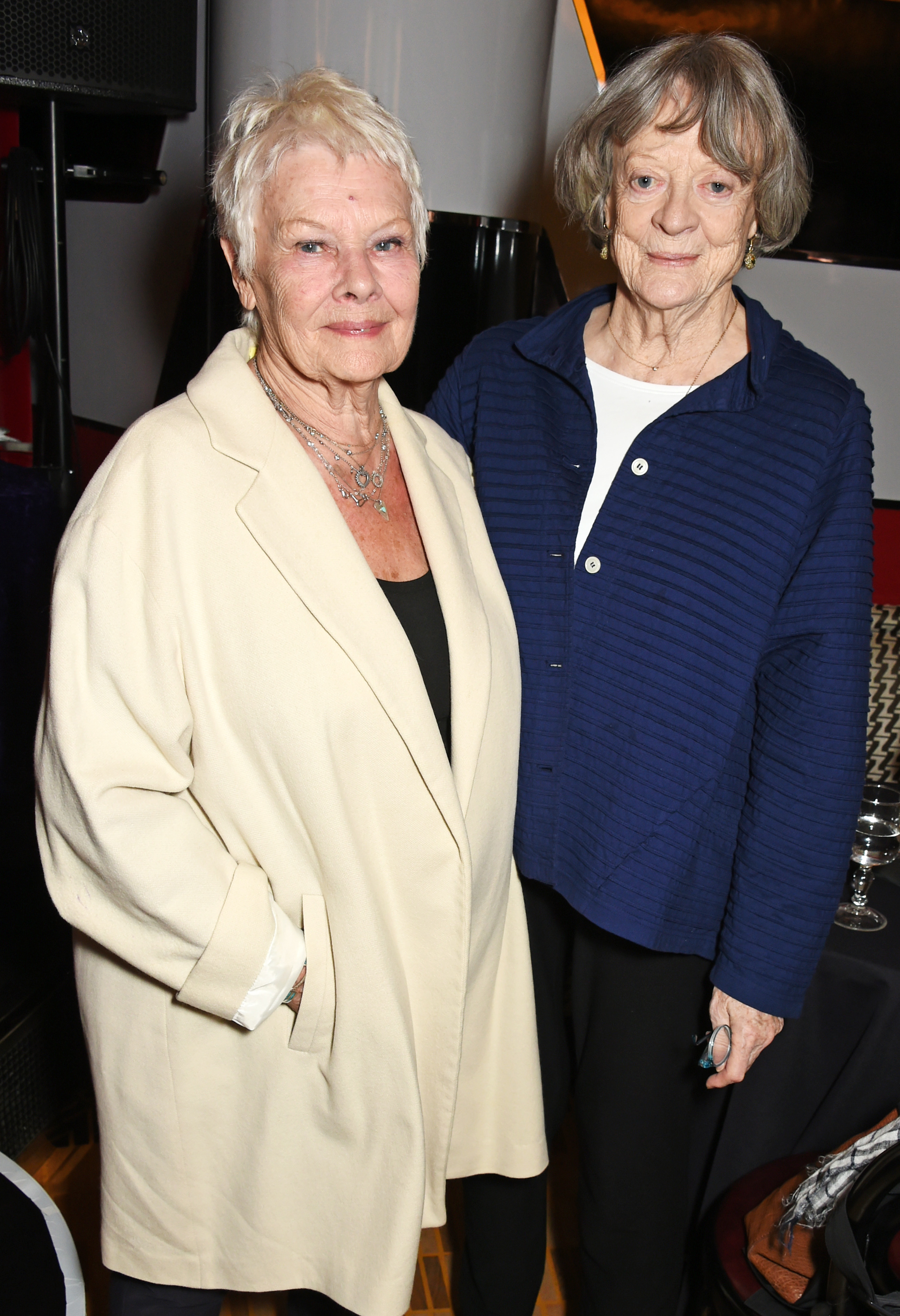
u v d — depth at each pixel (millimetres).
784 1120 1551
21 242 2648
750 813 1254
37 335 2752
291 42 2232
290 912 1151
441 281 2385
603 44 2439
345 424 1173
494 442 1356
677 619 1218
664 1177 1387
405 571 1210
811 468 1179
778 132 1139
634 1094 1362
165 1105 1190
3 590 2021
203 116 3127
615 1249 1409
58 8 2348
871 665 2195
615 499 1253
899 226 2395
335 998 1139
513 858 1394
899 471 2557
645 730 1243
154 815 1069
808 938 1234
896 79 2258
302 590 1063
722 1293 1292
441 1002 1204
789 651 1212
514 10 2248
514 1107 1400
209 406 1112
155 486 1063
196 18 2617
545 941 1477
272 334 1130
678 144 1151
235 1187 1218
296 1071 1174
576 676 1284
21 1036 1920
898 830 1604
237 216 1077
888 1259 1096
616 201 1230
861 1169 1217
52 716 1066
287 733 1078
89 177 2795
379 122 1056
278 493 1086
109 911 1113
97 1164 2047
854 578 1180
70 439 2799
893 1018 1435
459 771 1184
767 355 1223
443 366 2439
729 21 2316
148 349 3506
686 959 1346
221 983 1092
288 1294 1398
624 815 1263
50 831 1134
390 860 1153
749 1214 1370
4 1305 919
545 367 1354
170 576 1056
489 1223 1490
